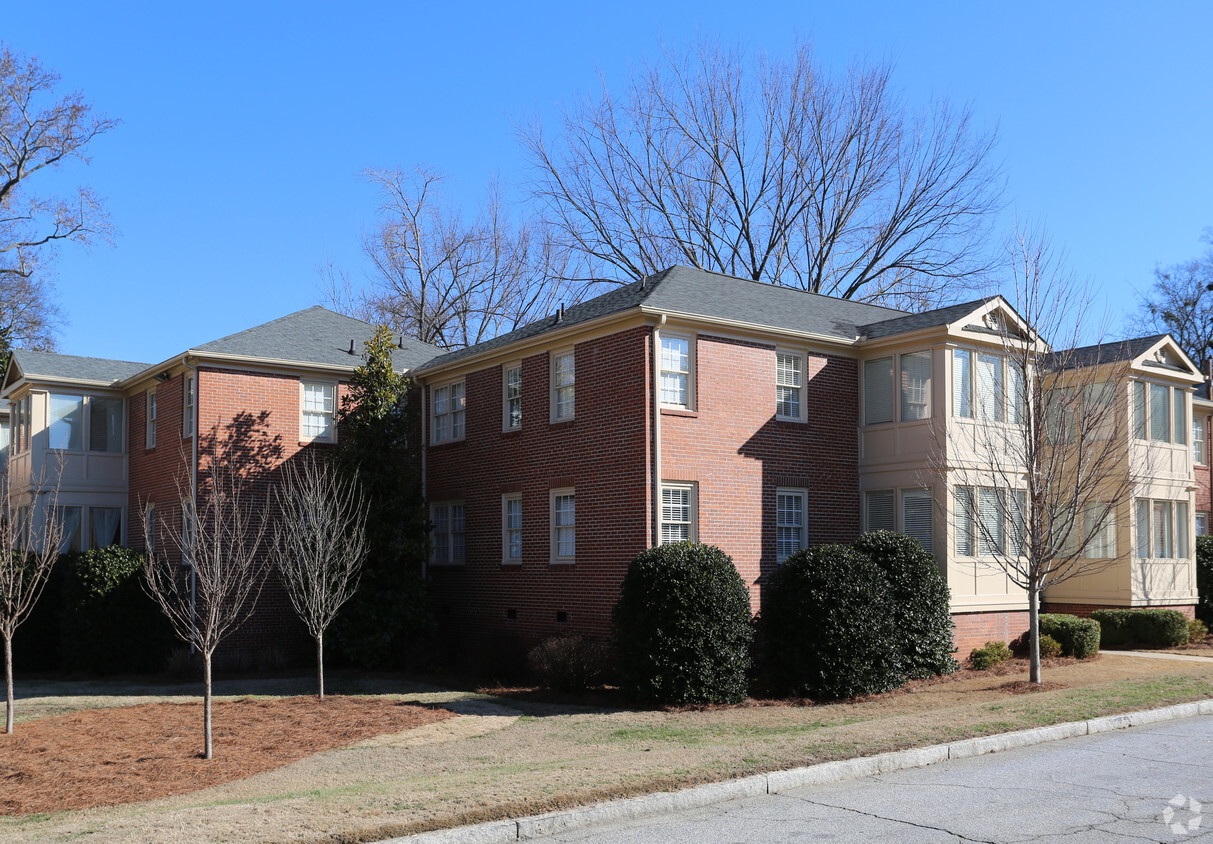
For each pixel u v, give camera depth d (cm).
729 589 1752
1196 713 1507
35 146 4044
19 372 2852
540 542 2223
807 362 2238
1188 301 5538
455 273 4978
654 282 2277
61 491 2698
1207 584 2858
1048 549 1817
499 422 2384
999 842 811
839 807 942
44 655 2378
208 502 2316
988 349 2202
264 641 2344
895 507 2230
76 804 1097
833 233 4328
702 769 1041
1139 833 831
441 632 2500
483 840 840
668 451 1995
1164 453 2702
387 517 2317
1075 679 1891
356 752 1355
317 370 2495
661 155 4447
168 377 2538
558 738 1430
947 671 2002
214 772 1241
